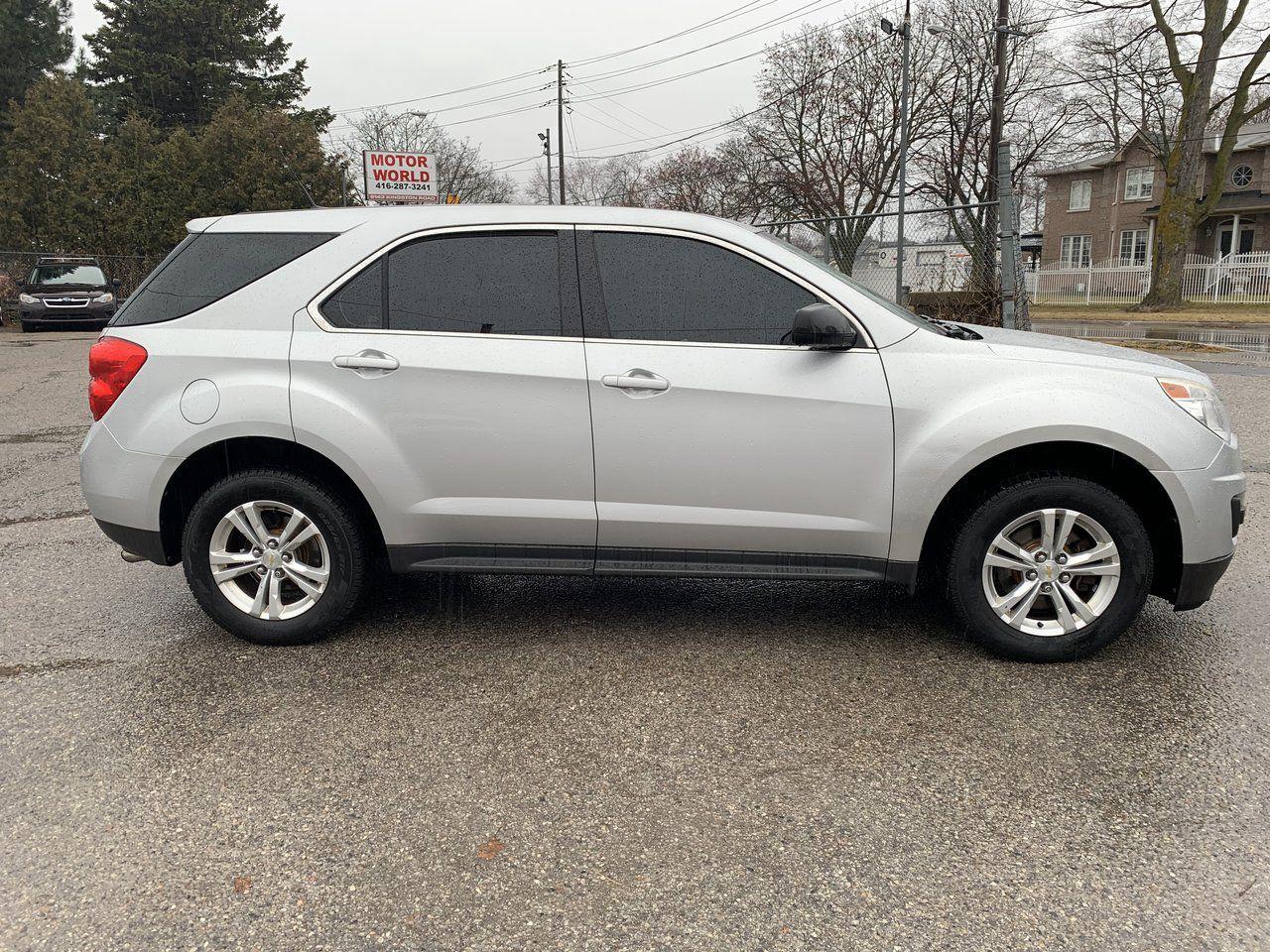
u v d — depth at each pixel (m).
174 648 3.79
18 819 2.58
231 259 3.68
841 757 2.88
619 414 3.46
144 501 3.61
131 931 2.13
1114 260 44.78
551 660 3.63
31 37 38.81
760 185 36.75
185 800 2.67
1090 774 2.76
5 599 4.38
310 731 3.07
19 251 26.81
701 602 4.29
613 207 3.65
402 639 3.87
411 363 3.50
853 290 3.52
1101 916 2.16
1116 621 3.46
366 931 2.13
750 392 3.42
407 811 2.61
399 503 3.56
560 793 2.70
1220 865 2.34
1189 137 29.22
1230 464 3.42
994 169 26.52
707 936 2.11
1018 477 3.46
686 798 2.67
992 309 11.33
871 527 3.47
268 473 3.64
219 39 42.59
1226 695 3.27
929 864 2.36
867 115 34.09
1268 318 25.44
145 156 30.98
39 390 11.62
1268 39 28.34
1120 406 3.33
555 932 2.13
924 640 3.81
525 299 3.55
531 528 3.58
